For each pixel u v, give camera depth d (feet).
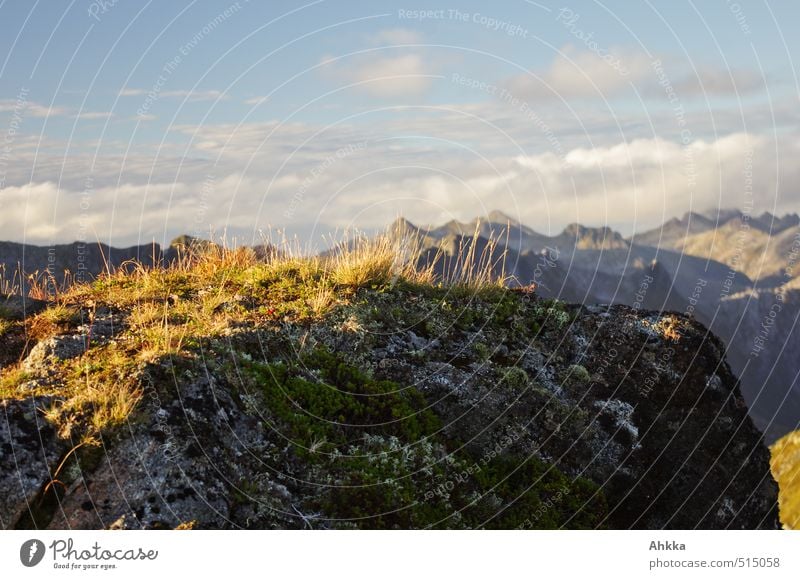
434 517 20.52
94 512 17.26
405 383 25.18
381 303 29.19
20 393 20.03
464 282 31.65
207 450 19.20
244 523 18.42
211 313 27.22
